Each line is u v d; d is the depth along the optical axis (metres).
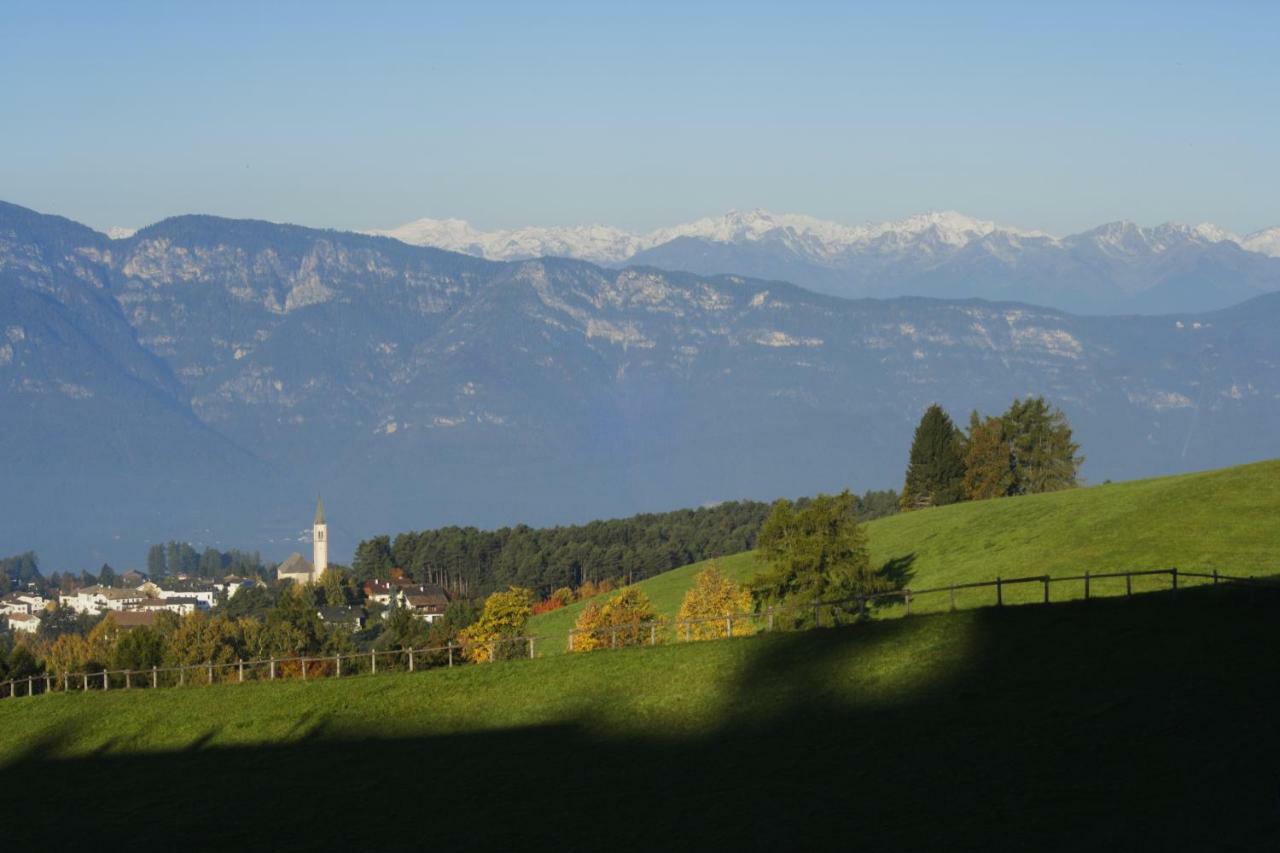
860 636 58.62
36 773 58.50
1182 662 46.50
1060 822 34.59
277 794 50.03
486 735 54.84
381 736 57.03
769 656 58.69
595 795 44.22
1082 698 44.78
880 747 44.12
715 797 41.91
